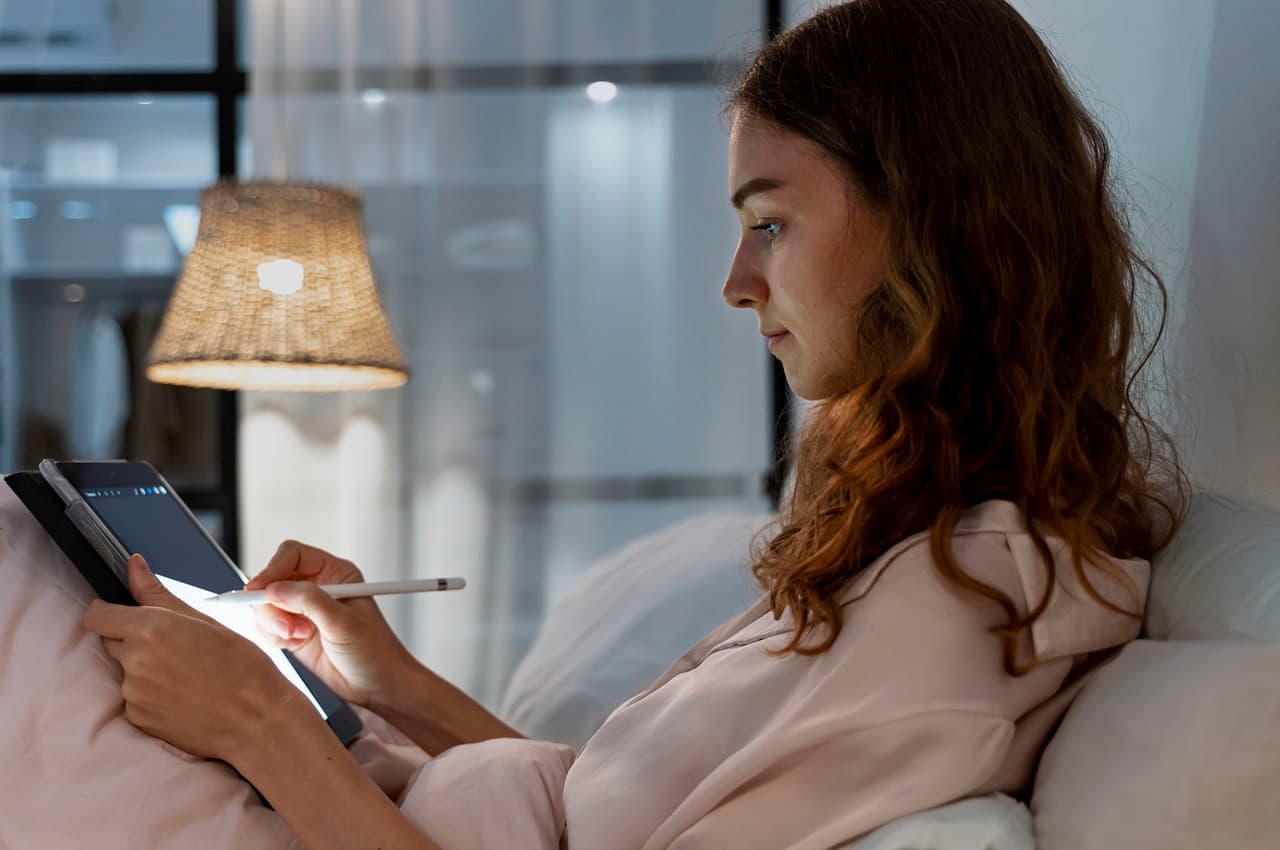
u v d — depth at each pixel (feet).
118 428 10.87
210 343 7.70
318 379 8.48
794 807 2.42
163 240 10.98
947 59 2.69
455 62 10.03
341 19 9.93
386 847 2.48
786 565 2.70
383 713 3.66
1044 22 5.31
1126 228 3.28
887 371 2.67
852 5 2.85
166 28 10.71
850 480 2.59
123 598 2.74
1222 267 3.50
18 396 10.84
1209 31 3.59
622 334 10.12
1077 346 2.73
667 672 3.10
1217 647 2.21
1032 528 2.47
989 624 2.42
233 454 10.35
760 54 2.96
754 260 2.92
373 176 10.00
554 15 10.08
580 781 2.73
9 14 10.61
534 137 10.08
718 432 10.11
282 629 3.51
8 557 2.74
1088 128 2.90
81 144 10.89
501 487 10.08
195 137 10.98
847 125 2.71
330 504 9.93
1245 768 2.04
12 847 2.48
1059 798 2.31
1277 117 3.17
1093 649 2.52
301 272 7.82
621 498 10.10
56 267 10.91
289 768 2.53
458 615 10.00
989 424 2.62
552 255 10.12
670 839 2.50
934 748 2.35
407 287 10.05
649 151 10.13
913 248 2.63
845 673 2.42
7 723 2.53
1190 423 3.71
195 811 2.52
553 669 5.80
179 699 2.55
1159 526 2.86
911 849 2.25
